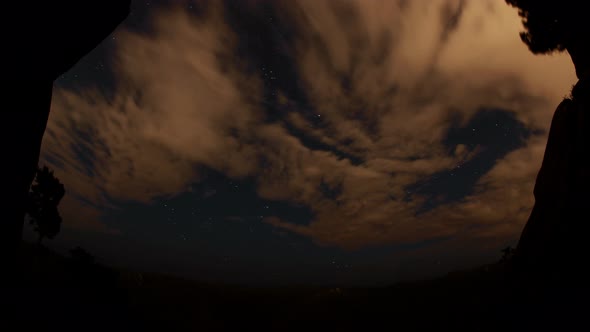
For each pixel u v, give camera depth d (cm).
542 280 592
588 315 466
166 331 787
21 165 408
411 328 825
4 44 370
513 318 613
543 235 633
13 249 412
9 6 361
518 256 705
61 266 845
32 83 418
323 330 950
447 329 750
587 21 625
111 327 618
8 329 407
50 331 457
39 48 403
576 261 539
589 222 536
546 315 533
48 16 394
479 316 739
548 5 718
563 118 701
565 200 595
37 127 429
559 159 670
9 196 396
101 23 458
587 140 595
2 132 388
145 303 916
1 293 434
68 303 612
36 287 610
